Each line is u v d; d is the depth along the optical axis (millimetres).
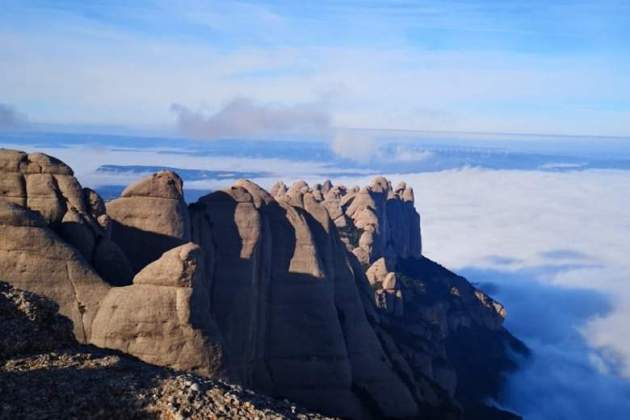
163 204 48219
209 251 49656
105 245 44031
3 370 26828
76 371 27250
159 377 27641
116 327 39062
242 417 26016
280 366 51688
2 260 39438
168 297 39656
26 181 44094
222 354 40094
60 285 39656
